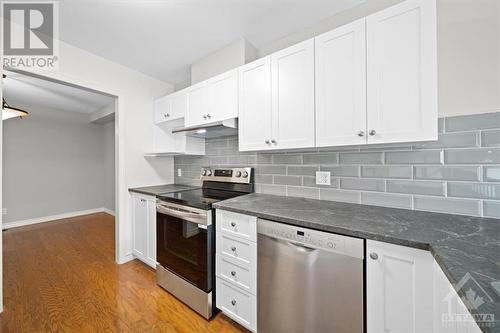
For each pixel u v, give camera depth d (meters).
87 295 1.76
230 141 2.23
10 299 1.69
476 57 1.09
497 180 1.04
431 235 0.85
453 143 1.15
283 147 1.45
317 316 1.04
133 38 1.84
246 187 2.00
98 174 4.82
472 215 1.10
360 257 0.91
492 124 1.05
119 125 2.30
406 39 1.03
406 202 1.28
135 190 2.27
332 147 1.40
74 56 1.93
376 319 0.88
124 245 2.34
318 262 1.03
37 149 4.01
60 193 4.28
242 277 1.35
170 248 1.78
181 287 1.68
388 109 1.08
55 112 4.21
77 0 1.39
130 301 1.69
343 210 1.27
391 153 1.34
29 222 3.89
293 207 1.35
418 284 0.79
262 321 1.25
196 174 2.58
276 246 1.17
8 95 3.29
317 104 1.30
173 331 1.40
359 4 1.49
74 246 2.80
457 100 1.14
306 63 1.34
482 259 0.66
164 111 2.45
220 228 1.47
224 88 1.81
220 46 1.99
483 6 1.08
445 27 1.17
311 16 1.61
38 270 2.17
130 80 2.38
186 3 1.45
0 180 1.49
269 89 1.51
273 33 1.81
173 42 1.91
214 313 1.55
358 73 1.16
